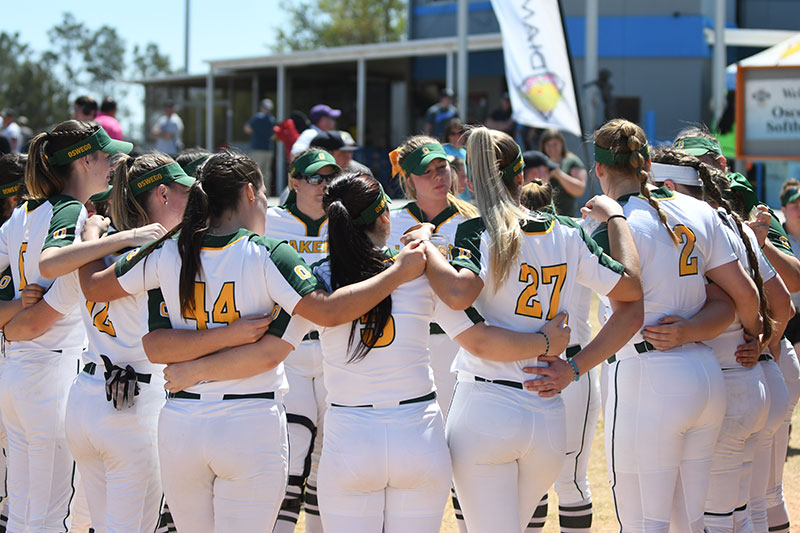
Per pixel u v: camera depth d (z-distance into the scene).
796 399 6.48
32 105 102.56
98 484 5.24
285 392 4.82
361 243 4.64
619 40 30.95
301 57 33.59
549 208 5.53
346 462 4.53
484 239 4.72
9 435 5.84
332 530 4.62
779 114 15.81
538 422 4.66
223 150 5.06
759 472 6.02
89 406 5.05
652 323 5.11
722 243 5.25
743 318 5.31
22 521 5.70
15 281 5.81
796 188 8.85
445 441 4.68
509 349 4.60
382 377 4.55
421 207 6.53
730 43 31.41
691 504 5.17
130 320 5.10
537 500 4.88
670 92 31.08
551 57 15.65
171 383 4.59
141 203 5.45
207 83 38.03
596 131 5.42
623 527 5.20
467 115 32.22
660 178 5.66
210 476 4.67
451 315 4.66
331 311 4.46
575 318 6.36
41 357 5.68
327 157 6.80
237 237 4.66
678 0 30.83
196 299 4.61
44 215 5.60
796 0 34.19
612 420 5.23
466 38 24.66
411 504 4.59
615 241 4.97
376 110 36.50
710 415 5.09
